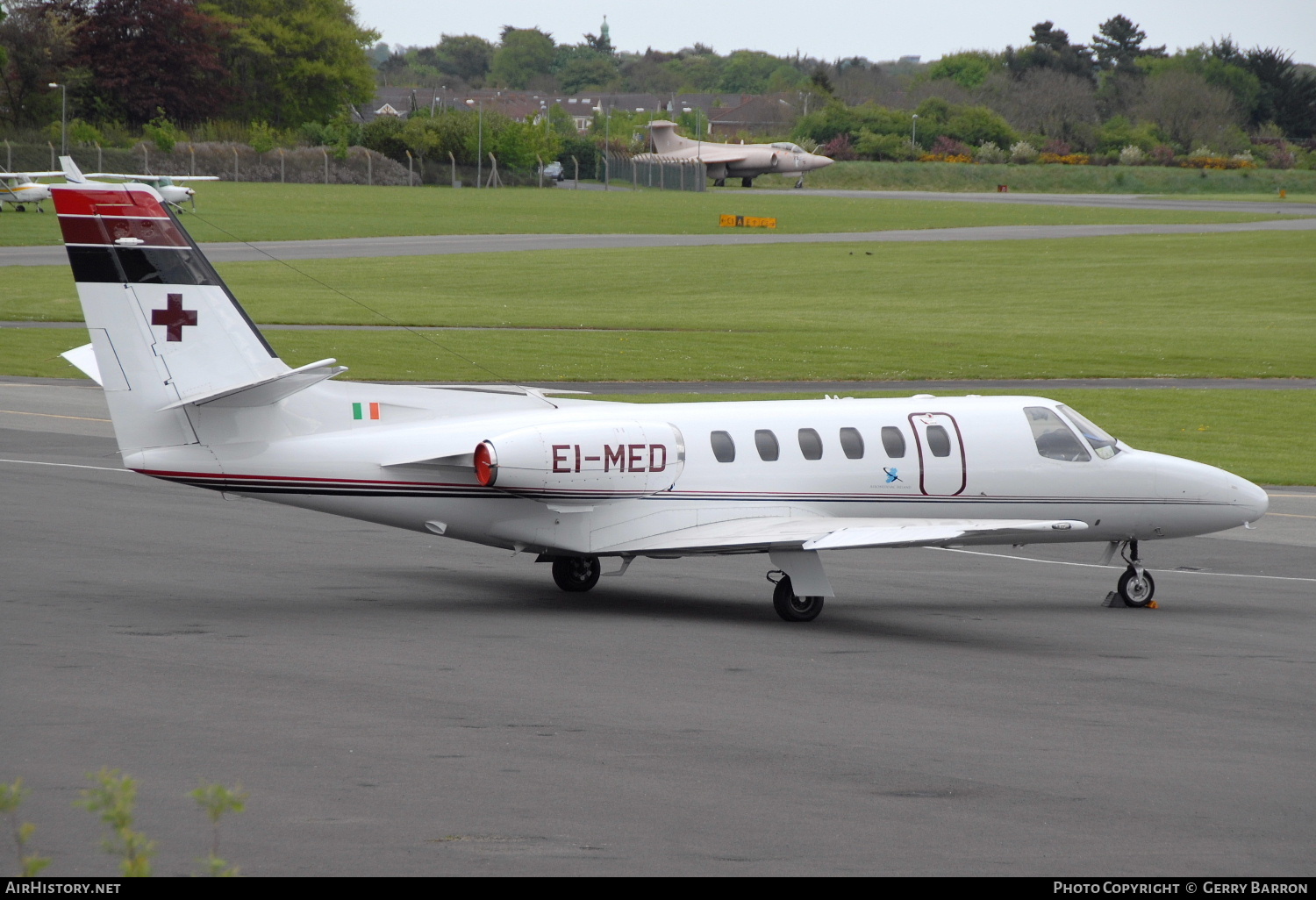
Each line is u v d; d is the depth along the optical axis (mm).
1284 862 31891
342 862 30297
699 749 39531
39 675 46094
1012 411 67875
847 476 64375
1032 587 71688
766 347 179250
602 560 74250
